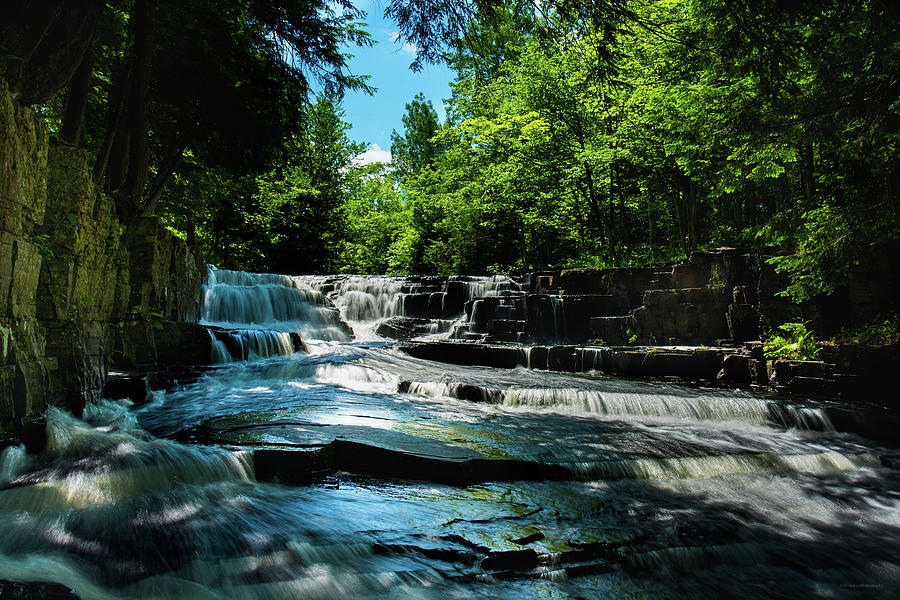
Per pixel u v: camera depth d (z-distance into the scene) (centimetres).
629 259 2520
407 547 464
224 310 1759
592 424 965
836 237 1166
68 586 331
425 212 3891
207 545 440
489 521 535
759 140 1191
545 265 3291
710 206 2891
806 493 694
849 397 1120
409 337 2028
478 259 3294
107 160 1283
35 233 707
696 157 1535
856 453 840
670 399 1065
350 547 456
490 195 2966
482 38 802
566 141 2516
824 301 1323
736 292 1505
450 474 650
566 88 2366
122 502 504
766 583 471
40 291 728
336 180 3597
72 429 675
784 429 991
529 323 1911
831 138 1108
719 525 570
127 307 1078
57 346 741
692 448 813
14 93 681
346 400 1032
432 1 744
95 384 866
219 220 2766
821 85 1066
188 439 691
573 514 573
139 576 394
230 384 1130
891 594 466
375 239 4731
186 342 1211
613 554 491
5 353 581
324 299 2112
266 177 2997
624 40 1593
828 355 1187
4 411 580
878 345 1127
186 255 1403
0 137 566
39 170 662
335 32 1465
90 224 830
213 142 1700
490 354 1606
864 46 930
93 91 1514
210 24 1455
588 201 2616
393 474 663
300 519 502
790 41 763
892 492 710
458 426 877
